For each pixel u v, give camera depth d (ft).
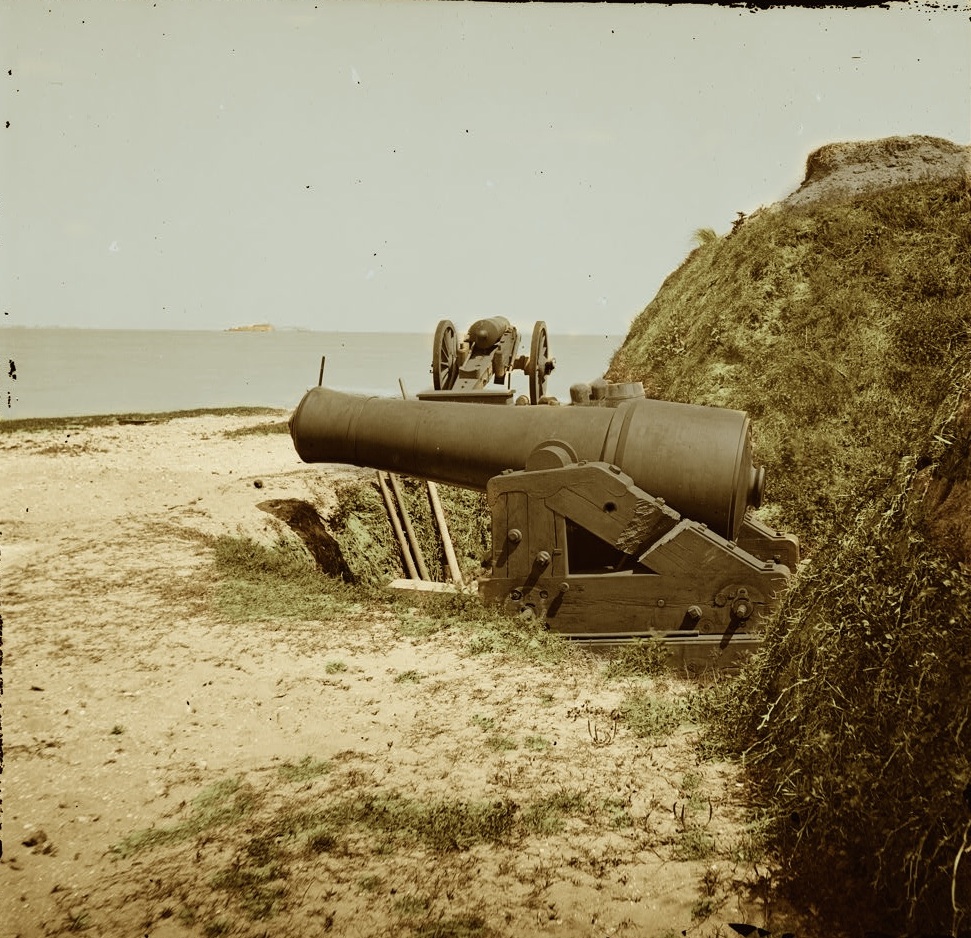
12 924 9.46
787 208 43.91
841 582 12.43
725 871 10.27
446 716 15.07
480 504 42.96
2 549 27.12
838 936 9.01
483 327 34.53
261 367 247.29
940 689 9.58
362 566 35.63
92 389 133.90
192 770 13.20
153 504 34.45
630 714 15.05
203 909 9.72
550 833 11.23
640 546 19.06
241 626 19.84
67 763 13.41
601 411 20.89
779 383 35.37
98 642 18.79
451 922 9.42
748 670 15.16
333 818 11.64
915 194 40.81
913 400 30.37
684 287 51.72
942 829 8.77
